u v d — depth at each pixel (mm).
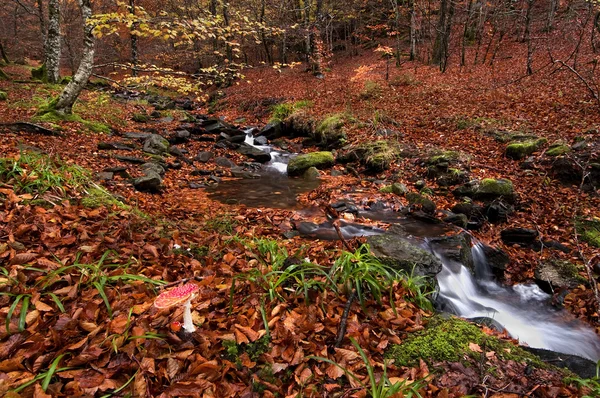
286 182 9812
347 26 32688
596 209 7047
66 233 4020
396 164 10219
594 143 8766
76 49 29375
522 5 25359
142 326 2648
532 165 8742
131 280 3275
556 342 4418
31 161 5527
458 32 26375
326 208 7395
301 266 3754
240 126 17484
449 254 5637
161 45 30906
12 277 2943
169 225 5332
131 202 6543
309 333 2936
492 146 10336
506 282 5750
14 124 8984
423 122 13062
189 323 2623
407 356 2820
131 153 10039
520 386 2562
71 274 3176
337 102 17406
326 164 10930
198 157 11430
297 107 17703
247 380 2451
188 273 3789
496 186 7734
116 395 2146
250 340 2752
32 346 2336
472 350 2912
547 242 6352
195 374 2373
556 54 19250
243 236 5445
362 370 2641
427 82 18422
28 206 4258
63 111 11172
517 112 12297
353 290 3340
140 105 18844
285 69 27828
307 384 2473
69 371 2215
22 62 26609
